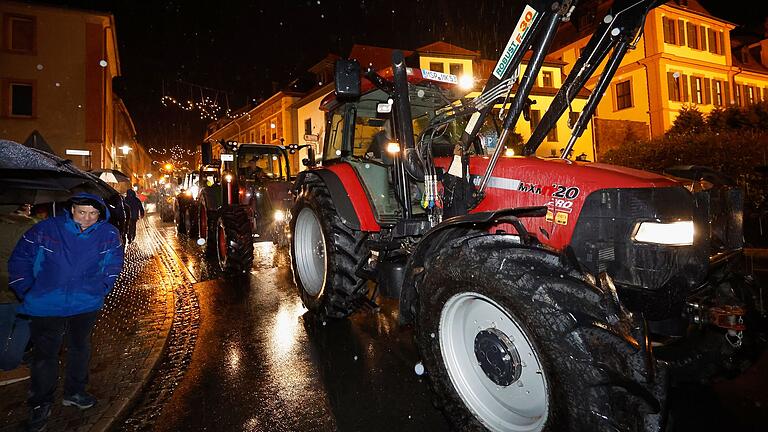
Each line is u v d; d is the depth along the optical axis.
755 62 31.05
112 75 27.41
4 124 20.56
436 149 3.98
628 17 3.01
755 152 9.98
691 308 2.62
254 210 8.19
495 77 2.99
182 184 15.20
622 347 2.00
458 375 2.69
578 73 3.23
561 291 2.11
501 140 3.00
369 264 4.40
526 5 2.78
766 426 2.68
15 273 2.86
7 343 3.55
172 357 4.09
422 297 2.78
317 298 4.74
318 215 4.69
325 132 5.14
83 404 3.14
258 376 3.63
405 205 3.74
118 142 32.91
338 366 3.77
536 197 2.80
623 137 24.50
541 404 2.33
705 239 2.45
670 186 2.41
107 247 3.12
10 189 3.69
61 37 21.41
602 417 1.93
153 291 6.55
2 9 20.53
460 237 2.67
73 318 3.07
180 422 2.98
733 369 2.78
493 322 2.54
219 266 8.46
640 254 2.37
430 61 23.45
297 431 2.83
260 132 35.22
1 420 3.01
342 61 3.21
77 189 3.91
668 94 25.17
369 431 2.82
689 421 2.77
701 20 26.73
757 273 6.50
